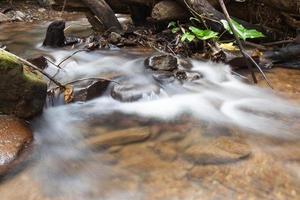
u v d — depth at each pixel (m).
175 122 2.40
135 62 3.00
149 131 2.33
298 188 2.00
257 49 3.04
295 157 2.14
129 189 2.01
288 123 2.38
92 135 2.31
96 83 2.59
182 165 2.11
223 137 2.28
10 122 2.29
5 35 3.96
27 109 2.36
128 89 2.61
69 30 4.04
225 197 1.97
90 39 3.45
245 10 3.24
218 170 2.08
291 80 2.78
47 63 2.91
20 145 2.18
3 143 2.17
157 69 2.82
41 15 5.18
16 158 2.13
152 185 2.03
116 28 3.48
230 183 2.02
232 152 2.18
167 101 2.59
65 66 2.98
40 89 2.38
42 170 2.10
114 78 2.77
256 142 2.24
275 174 2.06
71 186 2.03
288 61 2.99
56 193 2.00
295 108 2.50
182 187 2.01
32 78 2.35
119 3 3.62
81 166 2.13
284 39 3.19
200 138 2.28
